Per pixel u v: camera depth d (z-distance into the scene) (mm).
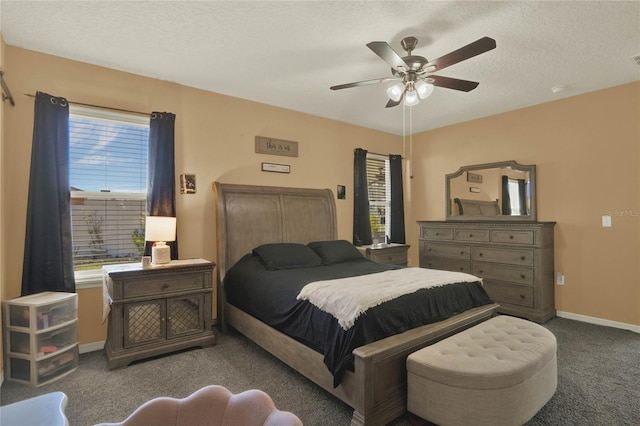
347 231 4934
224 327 3377
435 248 4629
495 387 1669
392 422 1950
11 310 2383
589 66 3061
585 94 3738
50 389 2281
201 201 3621
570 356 2797
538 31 2469
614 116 3545
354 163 5016
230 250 3561
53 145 2740
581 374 2484
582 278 3764
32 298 2492
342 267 3346
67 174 2820
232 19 2338
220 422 1124
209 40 2623
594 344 3055
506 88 3598
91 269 3070
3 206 2533
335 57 2908
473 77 3305
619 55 2844
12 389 2277
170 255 3277
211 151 3697
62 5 2168
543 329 2242
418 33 2498
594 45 2674
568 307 3859
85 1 2129
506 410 1678
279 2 2148
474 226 4215
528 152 4207
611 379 2408
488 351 1898
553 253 3943
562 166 3918
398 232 5367
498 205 4426
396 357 1944
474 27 2420
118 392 2246
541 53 2812
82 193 3014
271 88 3629
